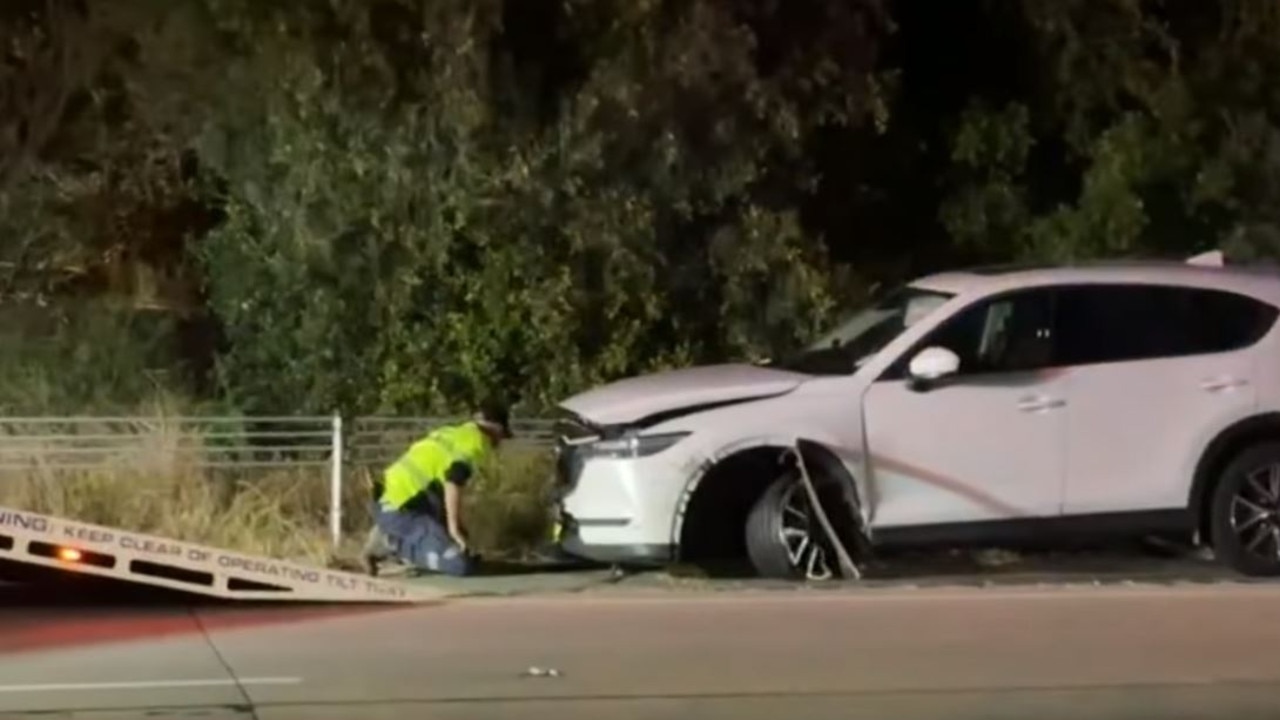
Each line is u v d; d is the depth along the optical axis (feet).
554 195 82.69
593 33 82.43
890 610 58.95
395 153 82.28
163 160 90.27
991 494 62.75
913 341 63.46
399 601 60.85
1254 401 63.77
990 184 94.63
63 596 61.98
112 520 69.87
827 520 62.90
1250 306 64.69
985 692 45.91
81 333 86.33
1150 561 69.05
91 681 47.11
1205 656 50.88
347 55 81.92
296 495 72.38
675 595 62.08
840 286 88.33
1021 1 92.68
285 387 84.84
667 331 85.81
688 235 86.17
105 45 89.66
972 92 95.45
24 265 89.81
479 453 67.10
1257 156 92.94
